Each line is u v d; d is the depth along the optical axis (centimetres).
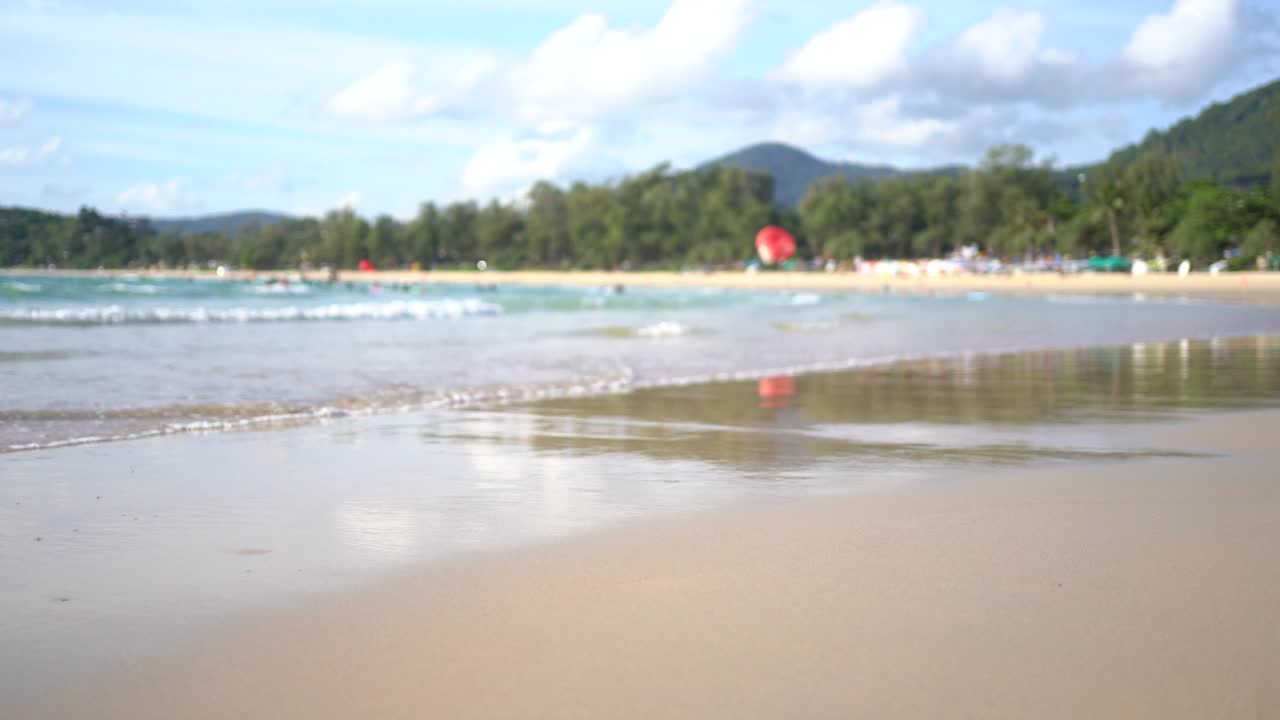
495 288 11194
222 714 330
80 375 1457
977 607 422
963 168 15962
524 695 342
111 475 753
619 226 18312
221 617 423
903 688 342
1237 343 2291
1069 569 477
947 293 7612
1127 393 1313
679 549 528
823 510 622
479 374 1553
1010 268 11556
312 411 1124
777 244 14850
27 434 940
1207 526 565
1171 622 400
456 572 489
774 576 474
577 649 383
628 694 342
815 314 4019
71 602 444
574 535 562
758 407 1182
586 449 874
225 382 1394
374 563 506
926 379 1509
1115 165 14375
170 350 1944
